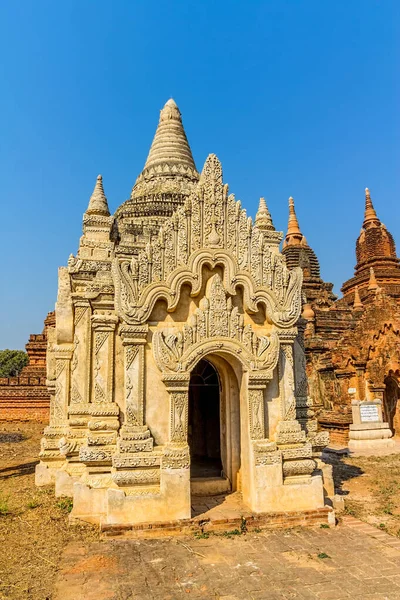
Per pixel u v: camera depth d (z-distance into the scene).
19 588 7.82
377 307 27.81
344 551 9.38
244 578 8.15
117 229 16.97
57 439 16.09
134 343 11.02
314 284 40.44
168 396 11.14
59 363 16.59
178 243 11.58
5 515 12.08
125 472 10.41
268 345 11.76
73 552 9.30
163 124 23.56
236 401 12.80
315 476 11.55
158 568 8.53
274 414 11.81
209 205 11.95
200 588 7.80
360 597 7.52
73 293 14.35
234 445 12.72
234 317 11.58
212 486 12.49
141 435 10.66
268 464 11.11
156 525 10.12
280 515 10.85
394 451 23.38
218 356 12.57
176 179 21.61
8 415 33.53
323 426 27.41
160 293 11.27
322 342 31.11
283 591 7.70
